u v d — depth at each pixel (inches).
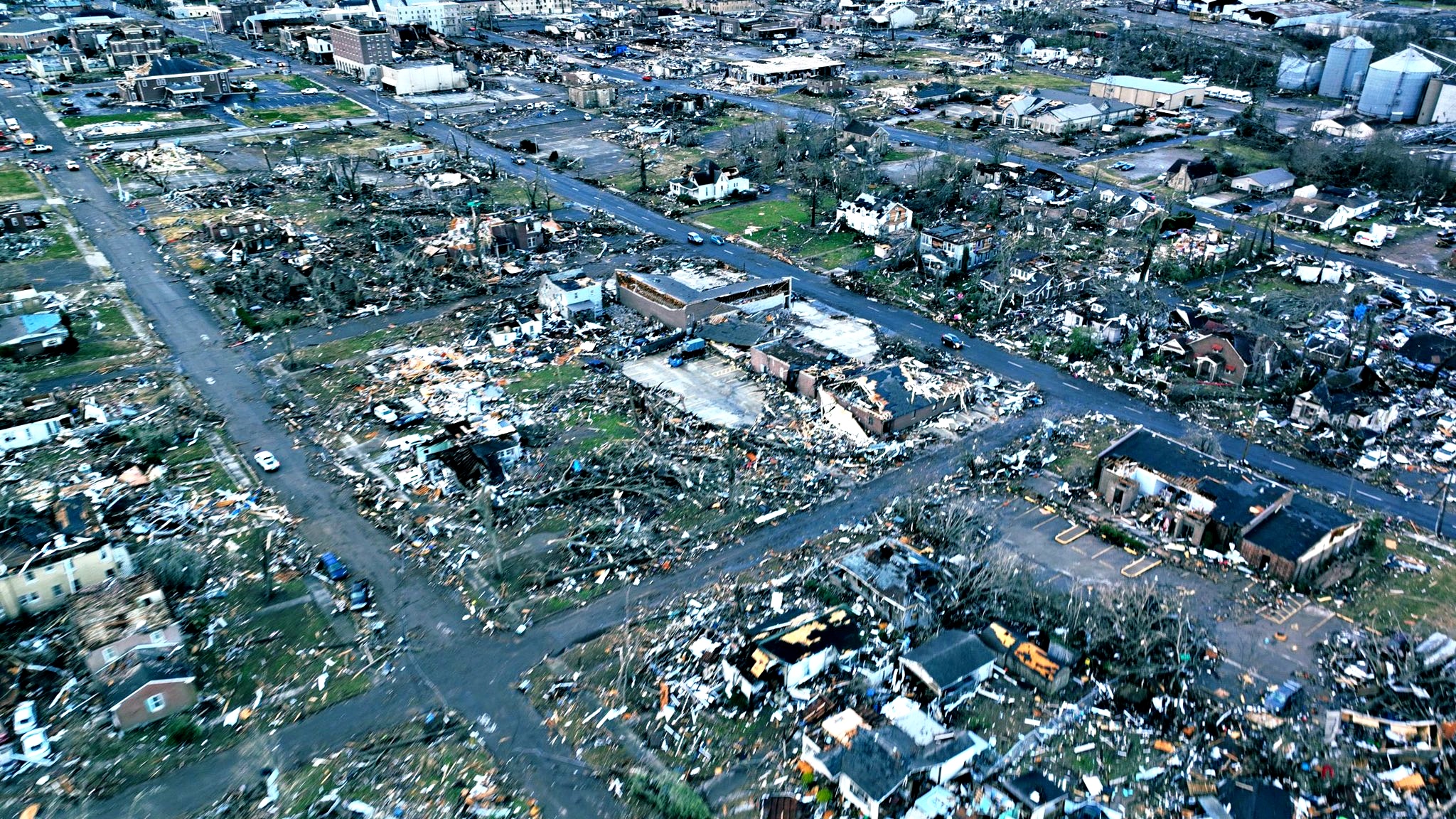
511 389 3779.5
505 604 2623.0
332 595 2655.0
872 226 5590.6
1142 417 3617.1
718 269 4773.6
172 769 2101.4
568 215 5930.1
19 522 2760.8
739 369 3954.2
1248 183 6412.4
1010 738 2175.2
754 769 2110.0
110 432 3452.3
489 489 3093.0
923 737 2107.5
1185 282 4931.1
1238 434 3491.6
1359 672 2351.1
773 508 3041.3
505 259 5123.0
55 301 4544.8
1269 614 2566.4
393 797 2038.6
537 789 2063.2
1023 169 6589.6
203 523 2955.2
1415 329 4284.0
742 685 2305.6
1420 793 2009.1
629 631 2524.6
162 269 5009.8
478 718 2251.5
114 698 2171.5
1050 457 3326.8
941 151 7519.7
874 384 3558.1
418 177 6653.5
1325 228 5698.8
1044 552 2839.6
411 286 4744.1
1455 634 2490.2
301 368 3964.1
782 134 7440.9
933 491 3127.5
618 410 3627.0
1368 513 3002.0
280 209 5944.9
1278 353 3902.6
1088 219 5743.1
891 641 2463.1
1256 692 2303.2
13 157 6934.1
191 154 7116.1
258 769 2105.1
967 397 3666.3
